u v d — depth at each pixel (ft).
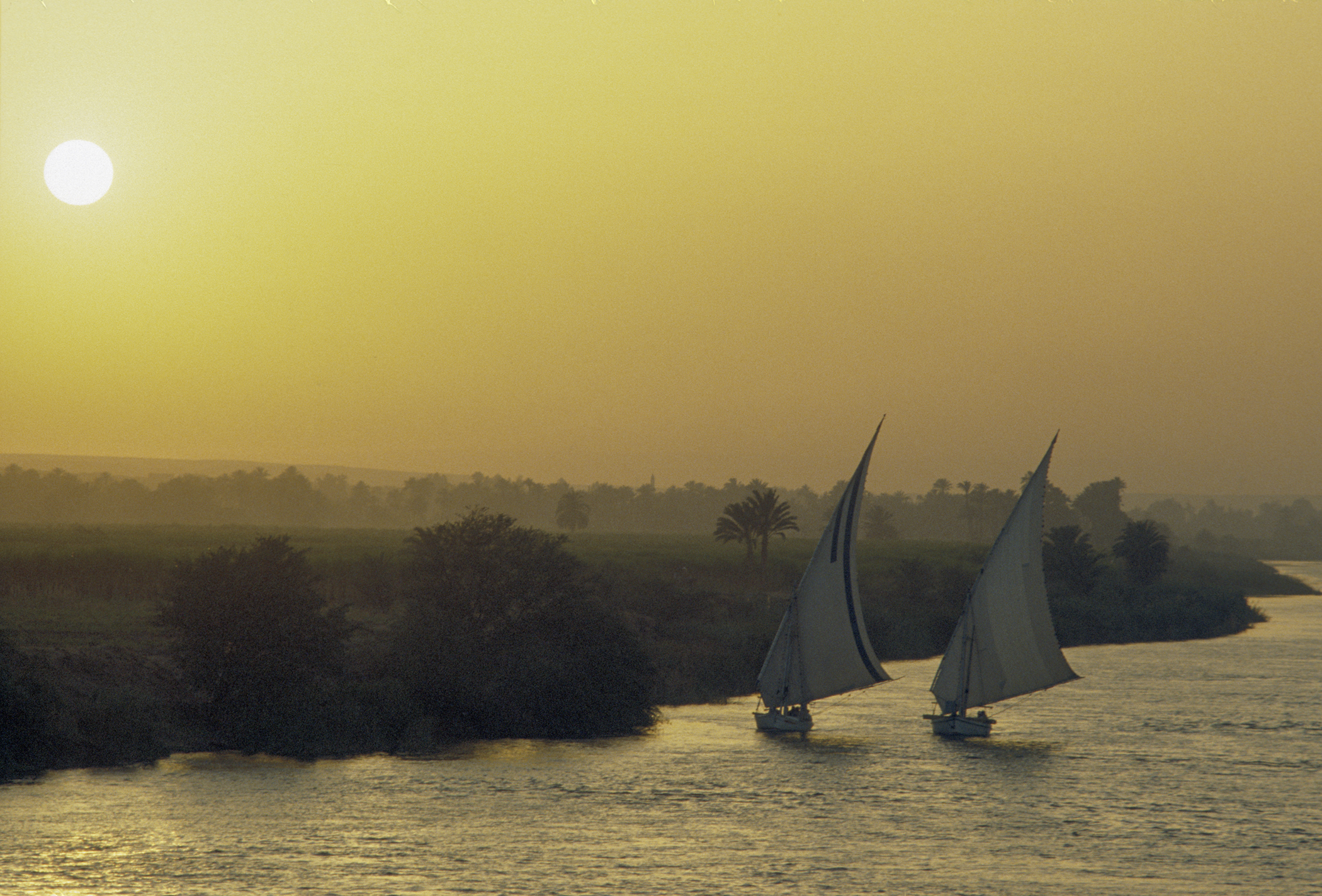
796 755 281.13
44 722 253.44
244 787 239.50
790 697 312.71
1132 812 232.94
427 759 270.67
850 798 241.14
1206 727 321.11
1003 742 297.94
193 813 220.02
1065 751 287.69
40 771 248.11
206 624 277.64
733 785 251.19
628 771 262.47
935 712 342.85
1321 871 196.95
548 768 264.52
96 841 202.28
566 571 323.57
